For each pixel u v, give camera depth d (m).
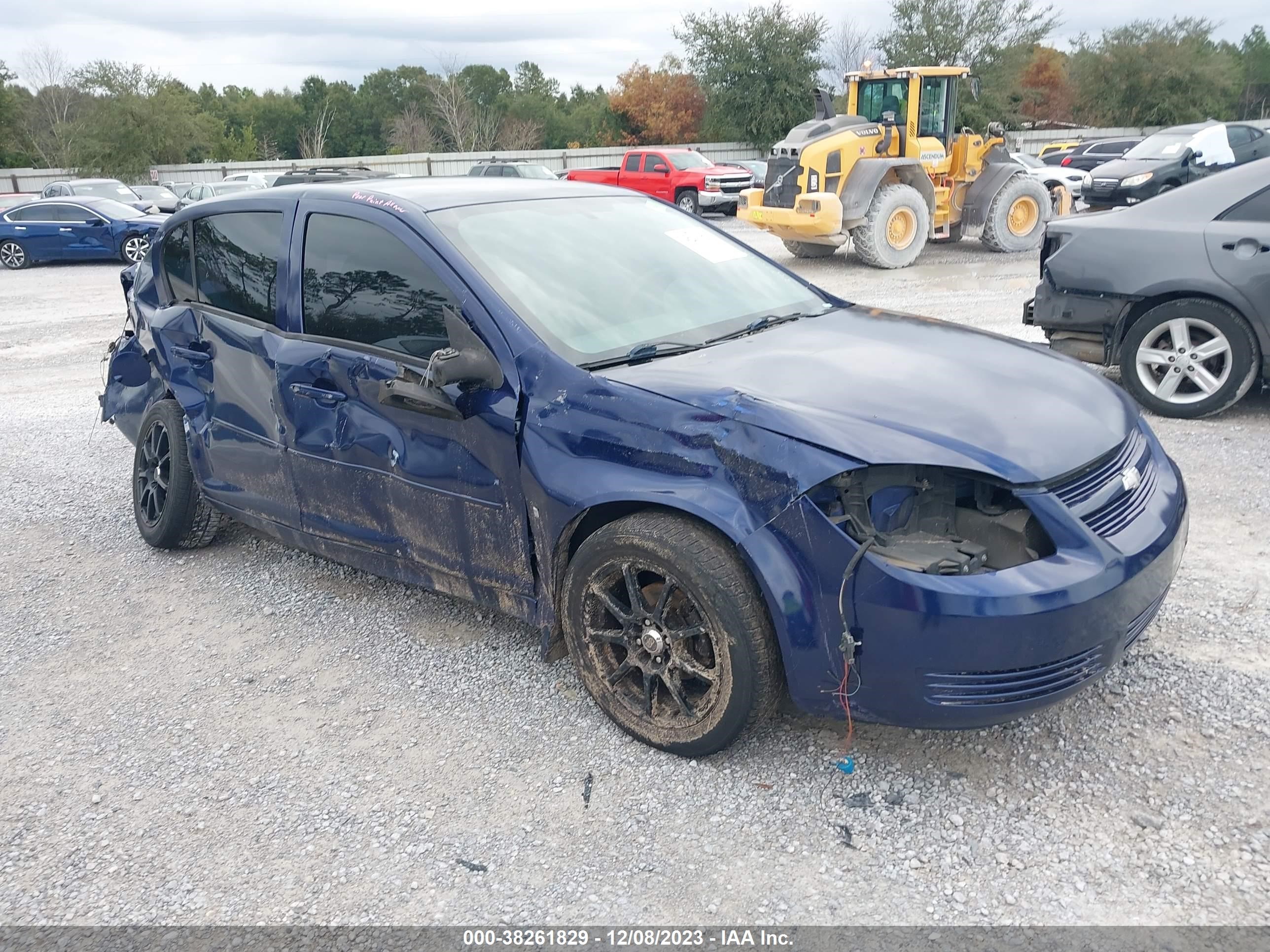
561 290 3.36
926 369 3.03
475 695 3.46
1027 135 40.25
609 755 3.05
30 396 8.53
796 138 14.20
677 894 2.47
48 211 19.94
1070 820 2.61
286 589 4.44
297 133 74.25
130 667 3.82
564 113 74.12
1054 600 2.43
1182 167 15.84
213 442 4.30
